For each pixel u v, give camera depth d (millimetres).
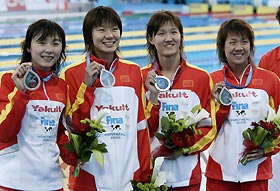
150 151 7000
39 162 6465
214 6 26672
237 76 7500
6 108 6297
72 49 18938
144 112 6945
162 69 7199
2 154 6504
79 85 6762
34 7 24641
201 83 7168
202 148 7117
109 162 6711
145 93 7074
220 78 7504
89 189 6758
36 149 6473
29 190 6469
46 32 6445
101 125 6527
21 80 6215
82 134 6504
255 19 25141
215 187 7539
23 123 6469
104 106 6754
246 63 7480
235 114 7359
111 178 6707
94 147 6504
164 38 6957
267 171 7539
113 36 6711
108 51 6742
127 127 6766
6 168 6492
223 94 7148
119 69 6906
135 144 6836
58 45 6516
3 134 6391
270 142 7145
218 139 7461
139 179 6762
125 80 6852
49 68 6609
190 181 7137
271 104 7527
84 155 6516
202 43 21203
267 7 26688
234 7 26797
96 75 6531
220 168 7453
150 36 7137
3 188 6461
